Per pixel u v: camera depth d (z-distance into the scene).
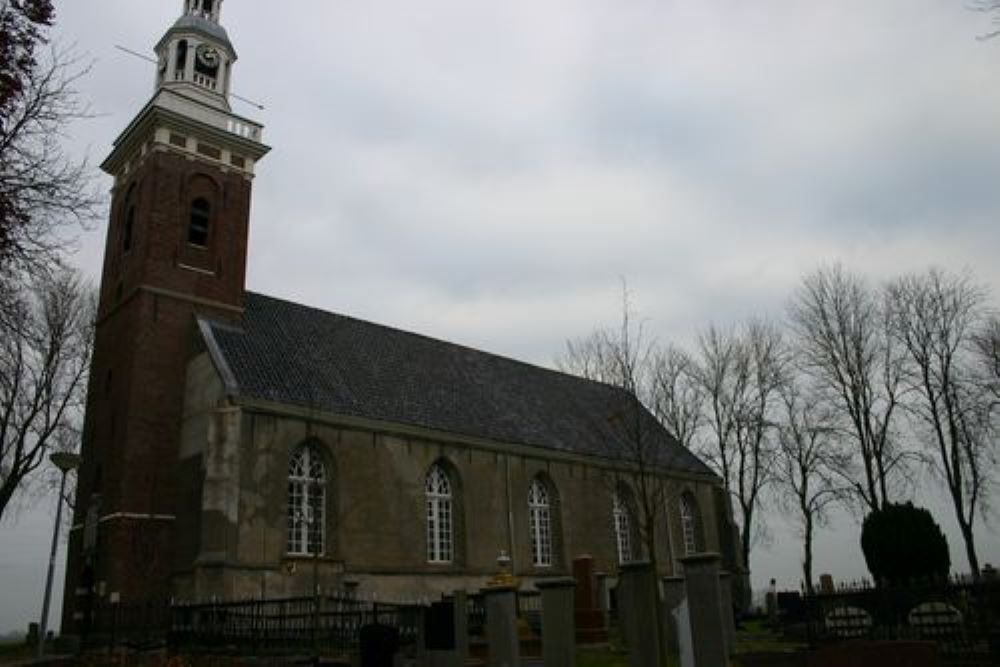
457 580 32.38
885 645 10.86
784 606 33.28
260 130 35.91
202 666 19.97
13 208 12.01
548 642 14.19
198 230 33.06
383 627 16.66
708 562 12.36
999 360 35.53
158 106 32.47
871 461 37.00
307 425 29.50
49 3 11.88
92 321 36.12
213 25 36.81
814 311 41.09
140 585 26.91
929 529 22.30
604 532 40.41
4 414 32.84
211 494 26.25
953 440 35.25
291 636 20.31
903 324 37.41
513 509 36.06
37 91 12.20
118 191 35.28
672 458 46.53
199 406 29.19
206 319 31.75
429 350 41.34
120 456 28.61
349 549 29.20
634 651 13.59
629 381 24.34
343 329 37.72
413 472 32.53
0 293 13.33
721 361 45.75
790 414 42.38
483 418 37.91
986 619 16.05
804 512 40.09
